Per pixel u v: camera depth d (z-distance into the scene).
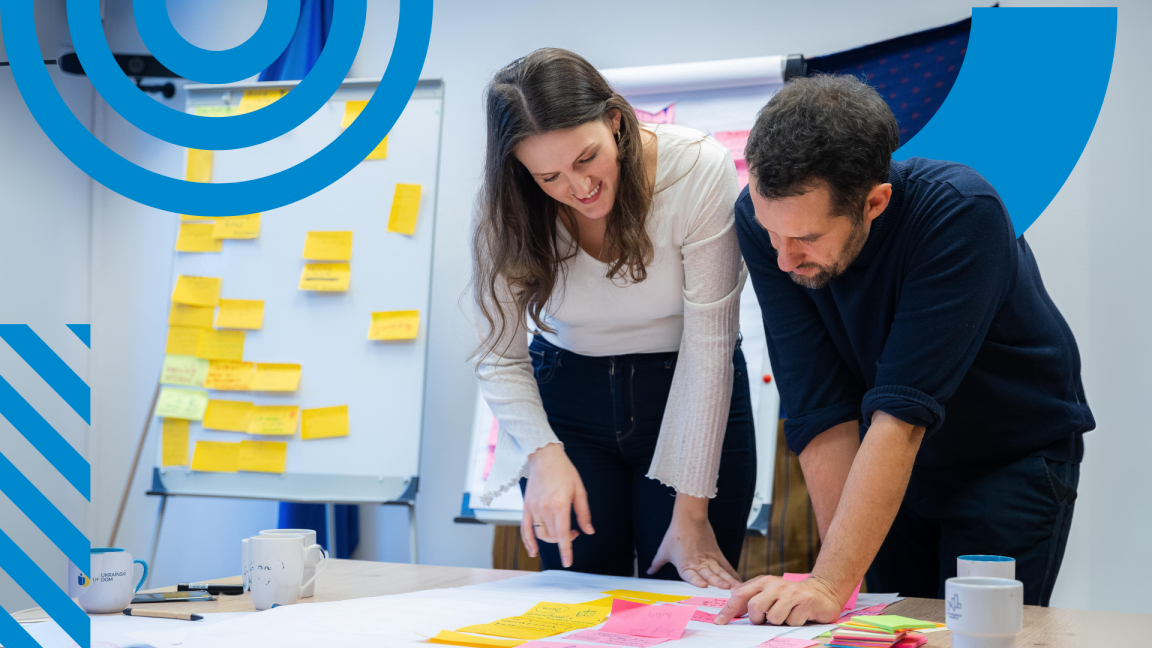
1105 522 2.01
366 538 2.55
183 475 2.28
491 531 2.46
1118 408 2.01
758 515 1.97
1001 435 1.18
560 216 1.27
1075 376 1.26
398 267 2.24
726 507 1.39
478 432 2.20
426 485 2.51
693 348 1.27
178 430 2.30
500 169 1.18
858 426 1.26
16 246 2.59
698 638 0.83
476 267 1.29
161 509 2.29
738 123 2.15
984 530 1.18
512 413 1.29
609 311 1.34
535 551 1.26
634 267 1.26
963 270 0.98
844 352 1.18
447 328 2.51
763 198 0.94
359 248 2.27
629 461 1.45
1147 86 2.01
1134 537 1.98
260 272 2.31
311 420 2.22
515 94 1.11
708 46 2.35
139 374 2.78
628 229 1.20
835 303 1.14
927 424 0.99
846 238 0.97
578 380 1.43
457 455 2.49
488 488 1.31
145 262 2.79
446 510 2.49
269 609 0.99
